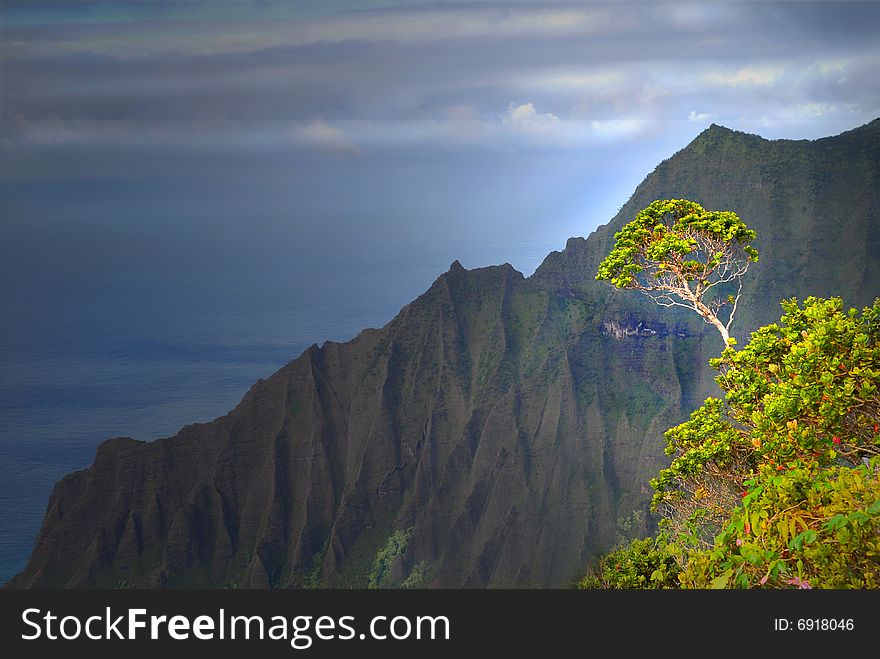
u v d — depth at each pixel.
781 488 3.37
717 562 3.53
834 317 5.92
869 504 3.07
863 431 5.53
